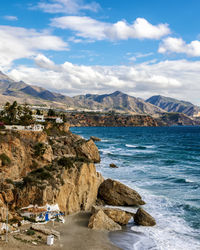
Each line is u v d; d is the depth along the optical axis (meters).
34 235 27.38
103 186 44.66
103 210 35.44
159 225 34.88
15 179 38.97
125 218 35.09
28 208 32.12
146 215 35.56
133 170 70.19
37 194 33.09
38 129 55.78
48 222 32.50
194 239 30.64
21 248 23.84
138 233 32.22
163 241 29.95
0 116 76.31
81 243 27.72
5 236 25.67
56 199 34.69
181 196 46.84
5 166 38.00
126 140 182.50
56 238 28.05
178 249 28.09
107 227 32.78
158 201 44.34
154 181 57.72
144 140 185.12
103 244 28.14
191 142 171.75
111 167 74.50
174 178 60.25
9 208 31.53
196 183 55.81
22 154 43.34
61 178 37.66
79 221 34.50
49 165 41.91
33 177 35.50
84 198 40.25
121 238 30.41
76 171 40.72
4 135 42.66
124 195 42.94
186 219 36.75
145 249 27.83
